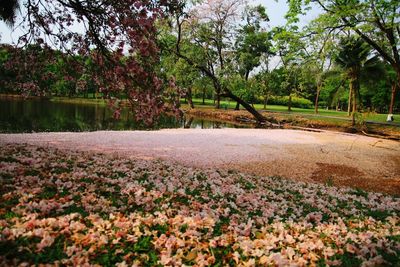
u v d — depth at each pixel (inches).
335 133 1154.7
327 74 1289.4
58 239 160.1
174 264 152.8
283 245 183.6
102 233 174.6
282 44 740.7
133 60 271.4
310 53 713.0
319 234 207.5
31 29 312.2
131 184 281.4
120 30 269.6
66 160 377.1
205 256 162.9
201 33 1402.6
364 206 309.6
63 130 886.4
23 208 191.8
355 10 596.4
